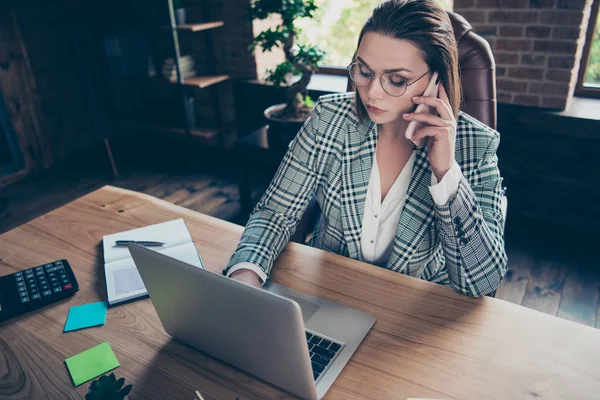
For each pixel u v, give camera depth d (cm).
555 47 225
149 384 79
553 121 233
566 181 242
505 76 243
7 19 310
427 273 120
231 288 67
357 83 98
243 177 259
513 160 253
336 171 116
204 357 84
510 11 229
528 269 218
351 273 103
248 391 77
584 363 77
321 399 74
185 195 301
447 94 98
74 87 362
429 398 73
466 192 94
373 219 115
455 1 241
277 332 67
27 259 113
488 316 89
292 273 104
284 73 238
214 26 310
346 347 83
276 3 231
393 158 112
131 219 128
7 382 81
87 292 102
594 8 235
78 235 122
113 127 396
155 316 94
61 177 335
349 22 315
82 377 80
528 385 74
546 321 86
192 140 379
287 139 236
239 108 338
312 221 137
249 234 111
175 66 324
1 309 96
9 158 333
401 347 83
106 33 335
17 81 324
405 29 90
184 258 109
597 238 238
